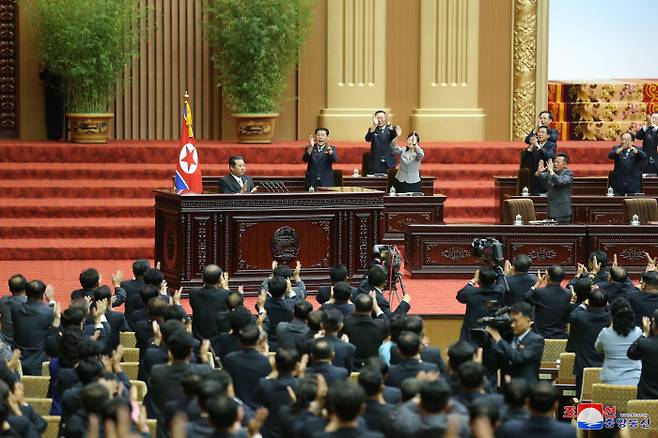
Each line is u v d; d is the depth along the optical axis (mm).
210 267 40625
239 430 22516
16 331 38219
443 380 24297
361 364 35156
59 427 27484
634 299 40375
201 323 40469
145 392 31141
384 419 24172
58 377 29391
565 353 37531
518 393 24078
